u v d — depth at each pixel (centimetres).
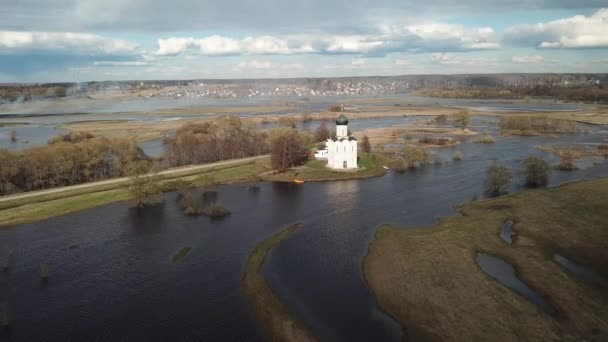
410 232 9350
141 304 6794
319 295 6850
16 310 6694
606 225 9112
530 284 6906
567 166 15400
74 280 7644
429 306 6328
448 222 9962
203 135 18850
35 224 10512
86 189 12975
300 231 9750
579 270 7406
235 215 11031
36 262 8400
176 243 9250
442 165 16638
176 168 15975
